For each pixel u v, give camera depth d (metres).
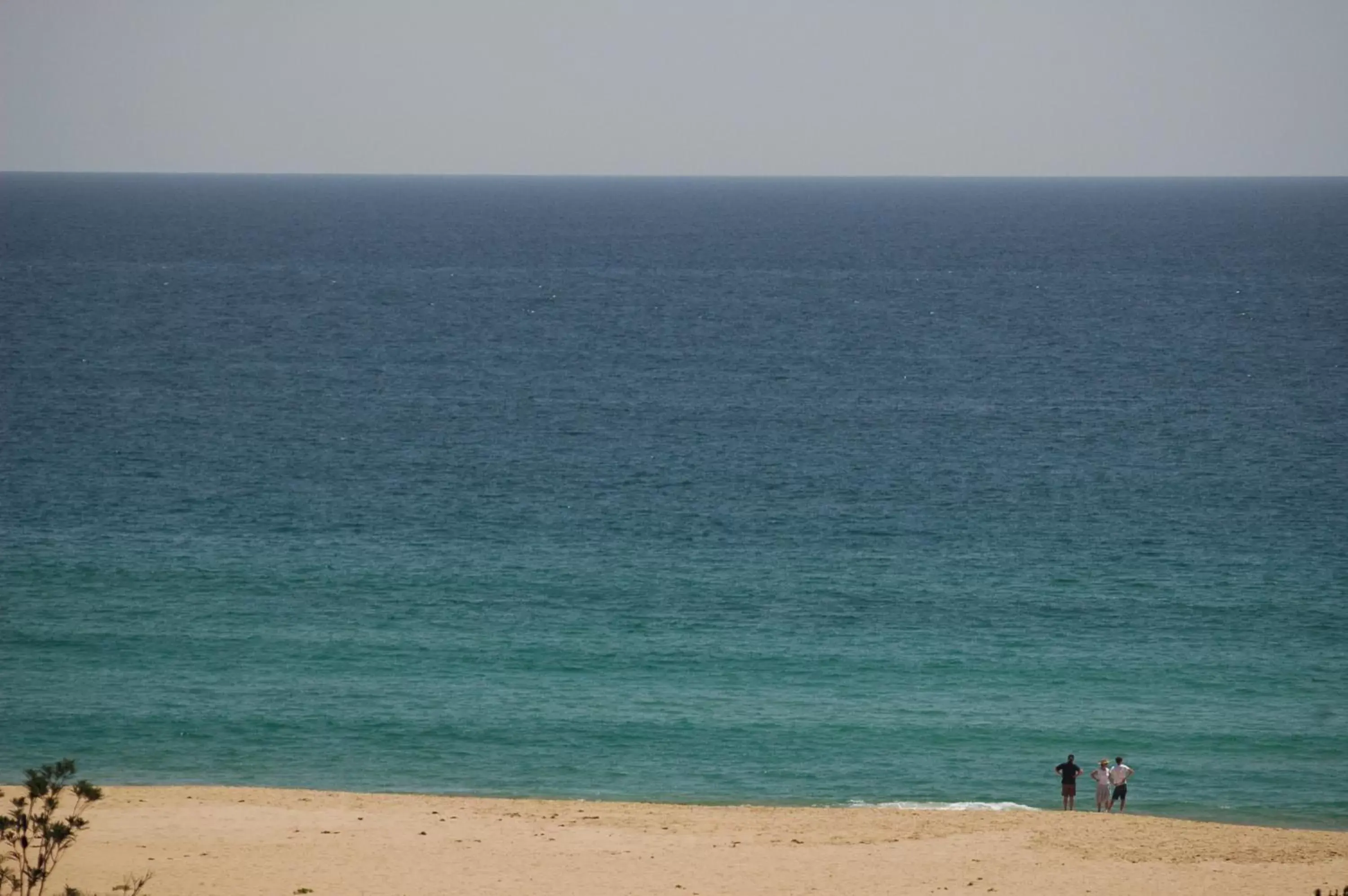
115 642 85.44
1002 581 100.88
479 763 68.69
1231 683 81.38
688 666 83.25
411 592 96.56
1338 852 54.41
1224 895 48.72
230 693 77.56
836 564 104.56
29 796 46.91
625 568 103.00
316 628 88.81
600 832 56.31
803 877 50.69
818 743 71.62
